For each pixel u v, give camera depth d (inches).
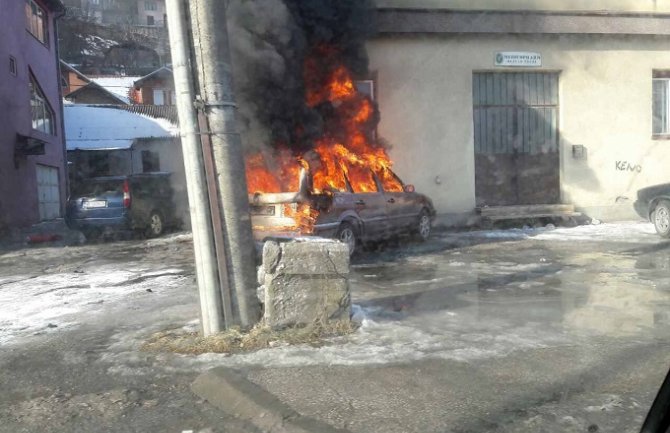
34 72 840.3
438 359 184.2
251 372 176.6
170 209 613.3
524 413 145.9
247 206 212.1
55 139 939.3
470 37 558.3
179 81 201.0
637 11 582.6
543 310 244.7
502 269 345.7
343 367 178.7
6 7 731.4
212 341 199.8
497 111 578.9
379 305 259.4
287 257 208.2
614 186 600.7
